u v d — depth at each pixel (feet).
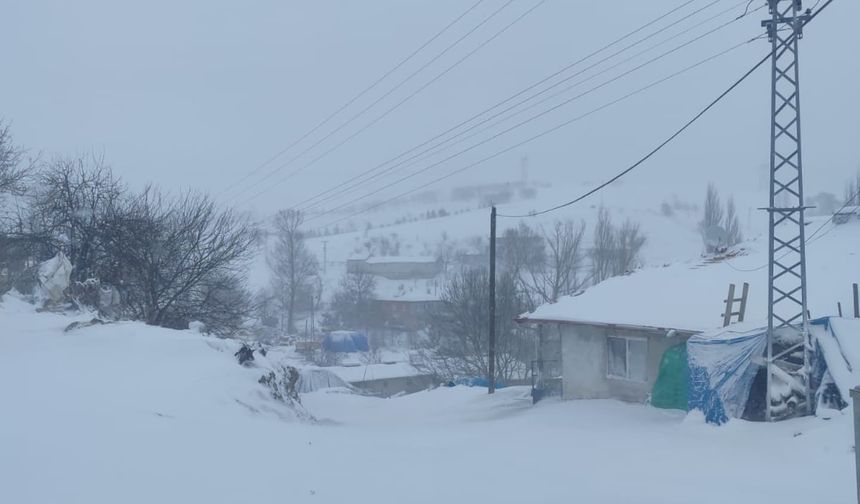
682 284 75.87
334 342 163.63
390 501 25.96
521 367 134.21
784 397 48.85
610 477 33.91
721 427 48.42
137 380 47.34
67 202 101.91
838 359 48.78
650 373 66.95
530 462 37.68
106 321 70.90
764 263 76.48
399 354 173.99
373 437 47.21
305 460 32.07
